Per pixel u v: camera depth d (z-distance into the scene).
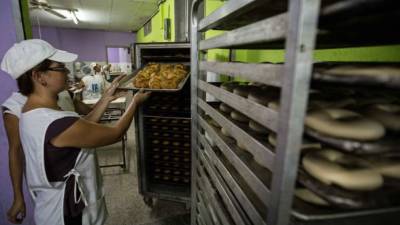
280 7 0.77
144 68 1.91
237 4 0.65
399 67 0.44
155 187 2.23
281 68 0.45
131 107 1.38
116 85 1.61
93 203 1.19
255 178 0.60
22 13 1.47
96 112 1.50
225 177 0.84
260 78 0.55
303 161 0.52
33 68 0.93
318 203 0.48
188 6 2.17
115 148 3.76
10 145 1.19
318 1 0.38
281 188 0.45
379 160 0.47
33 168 0.98
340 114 0.49
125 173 2.92
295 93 0.41
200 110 1.24
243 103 0.66
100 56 8.91
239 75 0.68
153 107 2.06
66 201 1.05
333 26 0.46
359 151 0.42
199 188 1.32
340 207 0.45
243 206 0.69
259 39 0.53
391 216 0.44
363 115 0.50
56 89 1.03
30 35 1.60
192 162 1.37
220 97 0.87
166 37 3.38
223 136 0.92
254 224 0.62
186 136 2.09
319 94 0.59
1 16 1.37
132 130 4.80
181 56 1.96
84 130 1.00
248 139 0.65
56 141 0.94
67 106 1.63
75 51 8.55
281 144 0.45
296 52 0.39
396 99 0.57
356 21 0.42
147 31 6.42
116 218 2.08
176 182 2.24
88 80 3.34
